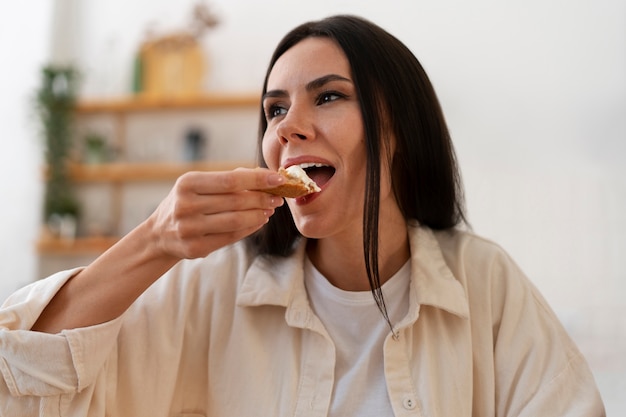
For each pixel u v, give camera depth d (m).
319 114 0.88
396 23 3.32
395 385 0.88
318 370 0.91
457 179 1.09
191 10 3.60
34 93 3.51
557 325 0.97
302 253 1.01
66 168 3.43
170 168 3.38
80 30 3.68
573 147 3.05
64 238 3.40
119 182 3.53
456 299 0.93
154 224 0.80
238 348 0.96
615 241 2.92
